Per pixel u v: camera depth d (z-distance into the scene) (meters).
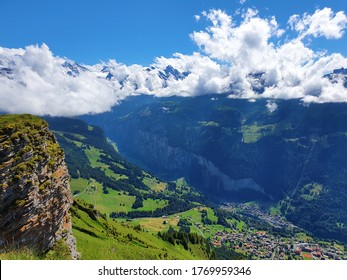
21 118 62.19
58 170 66.00
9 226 52.03
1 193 51.16
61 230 66.56
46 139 65.56
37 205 57.38
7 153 53.09
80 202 166.50
